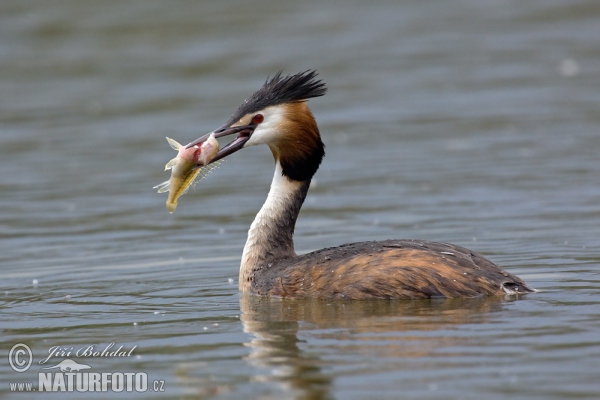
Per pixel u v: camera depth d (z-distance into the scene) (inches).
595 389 357.1
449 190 833.5
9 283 601.6
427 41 1389.0
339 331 448.1
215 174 951.0
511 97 1159.0
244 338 448.8
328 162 959.0
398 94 1195.9
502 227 704.4
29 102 1211.9
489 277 492.1
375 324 454.0
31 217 797.2
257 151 1036.5
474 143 992.2
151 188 879.1
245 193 869.8
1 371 421.7
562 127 1027.3
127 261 655.8
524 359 392.5
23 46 1413.6
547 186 823.1
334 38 1402.6
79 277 612.1
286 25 1471.5
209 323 481.4
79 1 1560.0
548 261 588.1
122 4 1552.7
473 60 1307.8
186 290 565.3
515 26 1433.3
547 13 1475.1
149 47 1397.6
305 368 396.2
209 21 1491.1
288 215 569.3
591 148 941.2
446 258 498.0
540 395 353.7
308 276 519.8
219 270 619.5
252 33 1438.2
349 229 731.4
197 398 370.0
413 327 444.5
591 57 1293.1
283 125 562.6
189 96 1201.4
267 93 564.4
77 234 744.3
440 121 1083.3
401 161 944.9
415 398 356.2
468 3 1544.0
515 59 1306.6
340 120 1114.1
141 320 494.6
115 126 1101.1
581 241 644.7
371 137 1039.6
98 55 1378.0
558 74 1237.1
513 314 457.1
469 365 388.5
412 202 803.4
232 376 393.4
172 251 682.8
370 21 1483.8
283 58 1332.4
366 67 1299.2
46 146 1037.2
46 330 481.4
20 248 706.2
